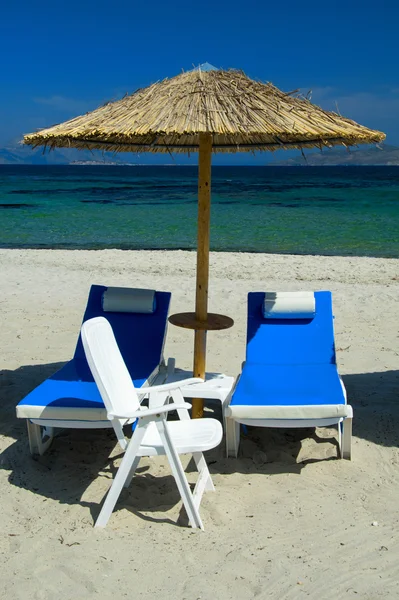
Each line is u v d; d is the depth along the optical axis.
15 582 2.78
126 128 3.55
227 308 8.25
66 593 2.71
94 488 3.67
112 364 3.57
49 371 5.75
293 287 9.73
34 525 3.26
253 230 19.30
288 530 3.21
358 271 11.42
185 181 53.53
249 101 3.89
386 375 5.68
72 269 11.38
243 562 2.93
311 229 19.42
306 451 4.16
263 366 4.59
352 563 2.93
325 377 4.29
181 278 10.46
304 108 4.00
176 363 6.01
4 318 7.59
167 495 3.58
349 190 38.56
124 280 10.19
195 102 3.82
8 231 19.05
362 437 4.34
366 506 3.45
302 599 2.67
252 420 3.75
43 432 4.27
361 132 3.68
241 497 3.55
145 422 3.20
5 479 3.78
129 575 2.84
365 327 7.34
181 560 2.95
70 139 4.08
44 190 38.03
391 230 19.00
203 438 3.38
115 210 25.33
